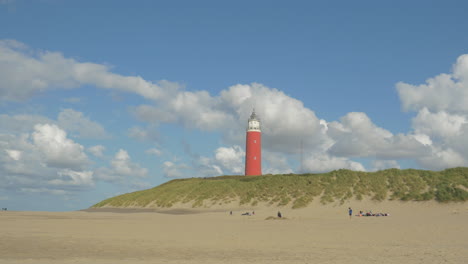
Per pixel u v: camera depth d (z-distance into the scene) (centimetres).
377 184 7625
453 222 4128
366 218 5294
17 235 3194
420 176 7650
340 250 2319
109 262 1902
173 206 8781
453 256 2003
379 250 2289
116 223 4862
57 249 2380
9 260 1955
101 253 2223
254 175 11244
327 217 5697
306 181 8369
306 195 7744
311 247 2491
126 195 11012
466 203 6275
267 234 3362
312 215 6128
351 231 3516
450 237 2922
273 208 7544
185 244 2673
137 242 2780
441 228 3553
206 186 9569
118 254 2186
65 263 1866
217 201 8500
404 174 7831
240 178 10506
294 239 2973
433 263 1798
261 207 7731
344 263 1831
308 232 3497
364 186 7656
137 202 9806
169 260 1973
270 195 8181
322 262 1873
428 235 3070
